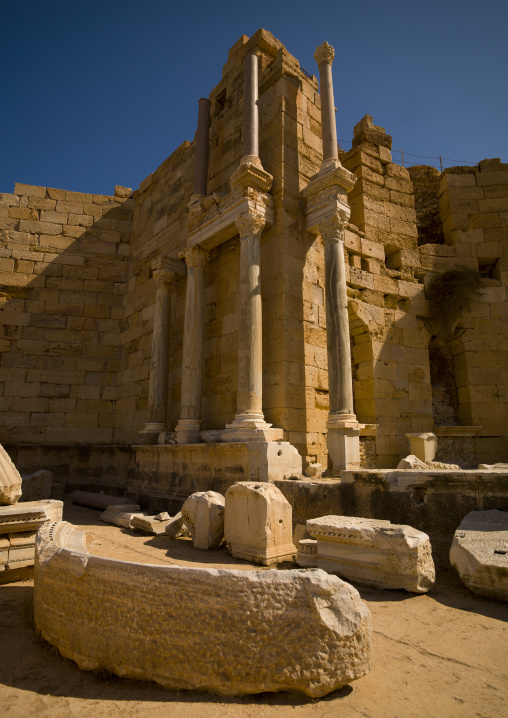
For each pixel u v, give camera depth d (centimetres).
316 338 1023
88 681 307
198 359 1102
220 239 1115
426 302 1394
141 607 306
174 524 786
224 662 280
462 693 286
